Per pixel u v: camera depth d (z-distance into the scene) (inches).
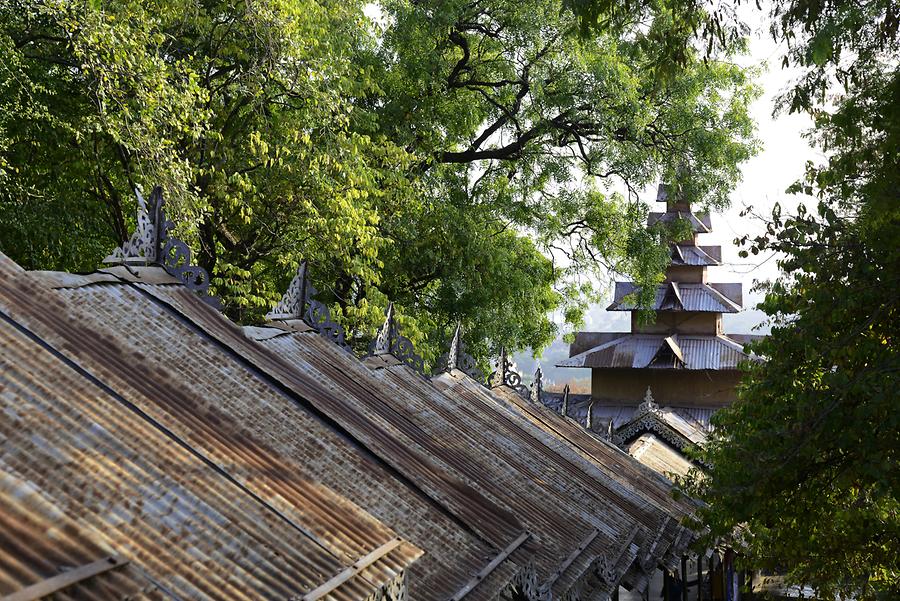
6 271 299.0
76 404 234.7
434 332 1254.3
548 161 1339.8
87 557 162.2
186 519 211.3
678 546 750.5
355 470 352.2
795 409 503.5
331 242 877.2
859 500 538.9
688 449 603.2
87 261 870.4
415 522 346.9
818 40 432.5
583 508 564.7
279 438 335.9
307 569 223.0
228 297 842.8
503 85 1380.4
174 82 789.2
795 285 534.3
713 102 1386.6
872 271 489.4
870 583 552.1
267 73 848.3
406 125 1269.7
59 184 823.1
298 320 541.3
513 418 731.4
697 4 465.1
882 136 487.8
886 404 446.3
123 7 721.6
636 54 492.4
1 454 192.5
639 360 2657.5
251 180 904.9
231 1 864.9
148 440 239.3
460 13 1275.8
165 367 325.4
